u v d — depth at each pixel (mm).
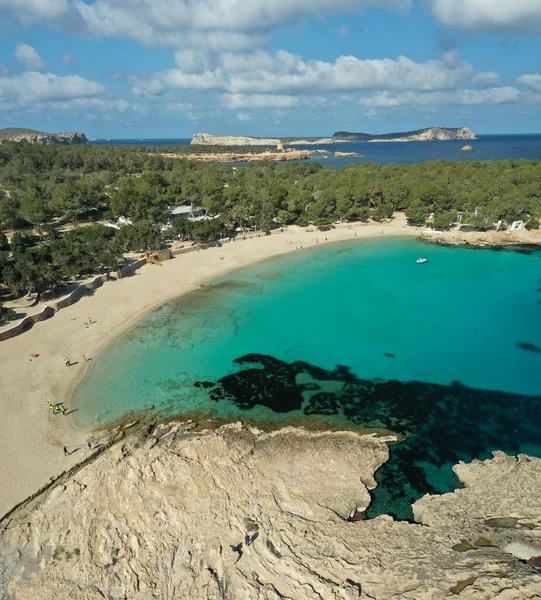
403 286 84562
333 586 27453
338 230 123500
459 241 109438
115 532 32219
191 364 57812
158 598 28125
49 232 107250
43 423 46500
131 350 61094
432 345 62406
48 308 70375
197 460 39031
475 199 123000
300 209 131750
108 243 93938
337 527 33094
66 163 195500
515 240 108375
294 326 68250
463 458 41312
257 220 124438
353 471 39406
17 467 40406
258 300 77875
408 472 39688
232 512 33969
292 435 44000
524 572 25578
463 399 50125
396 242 113312
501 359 58594
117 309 73375
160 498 34656
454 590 25328
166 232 111062
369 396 50812
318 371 56125
